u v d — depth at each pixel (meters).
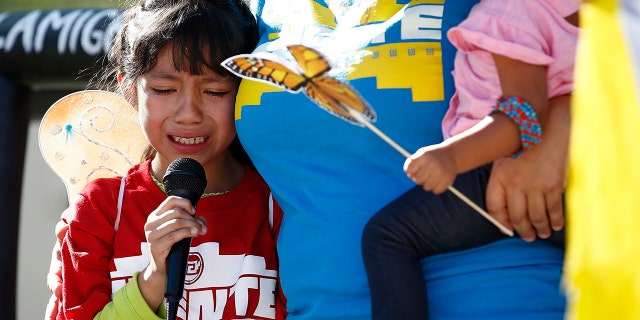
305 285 2.78
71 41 4.83
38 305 6.38
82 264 3.20
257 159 2.94
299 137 2.79
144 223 3.22
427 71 2.70
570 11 2.53
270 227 3.30
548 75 2.53
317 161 2.78
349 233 2.69
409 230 2.57
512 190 2.51
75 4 6.18
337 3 2.91
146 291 3.07
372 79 2.70
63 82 4.99
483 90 2.53
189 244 3.02
